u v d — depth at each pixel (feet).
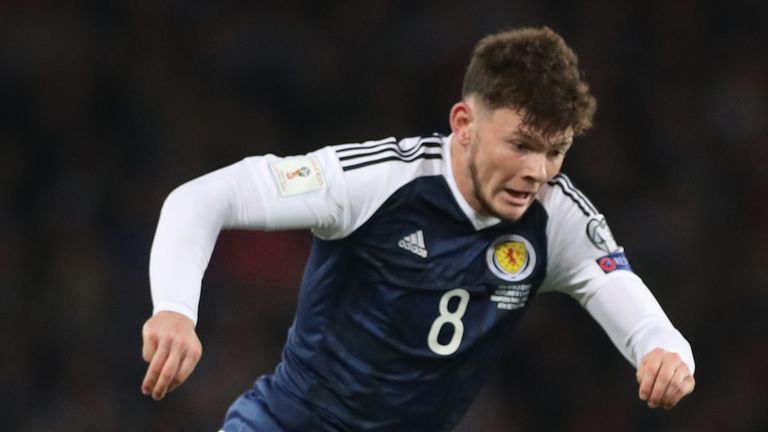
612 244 44.50
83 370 100.58
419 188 43.06
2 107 113.70
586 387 107.14
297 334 45.80
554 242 44.50
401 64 121.60
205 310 101.81
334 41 122.52
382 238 43.14
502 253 44.06
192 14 121.49
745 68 124.77
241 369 99.60
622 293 43.45
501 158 41.11
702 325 111.14
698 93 123.54
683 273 112.98
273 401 46.03
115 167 113.09
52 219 108.68
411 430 45.70
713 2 127.44
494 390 105.50
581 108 40.93
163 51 119.14
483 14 122.21
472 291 43.96
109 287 104.88
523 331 107.96
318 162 42.24
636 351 42.37
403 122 119.65
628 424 106.52
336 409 45.01
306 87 119.85
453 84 119.55
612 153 117.80
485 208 42.80
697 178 118.32
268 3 123.03
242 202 40.52
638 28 125.59
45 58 115.96
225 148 115.85
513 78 40.68
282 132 118.42
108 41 118.32
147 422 98.58
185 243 38.45
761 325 110.83
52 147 113.09
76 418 98.43
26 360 101.45
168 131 115.34
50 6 118.52
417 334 44.01
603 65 122.62
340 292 44.14
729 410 107.55
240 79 119.44
